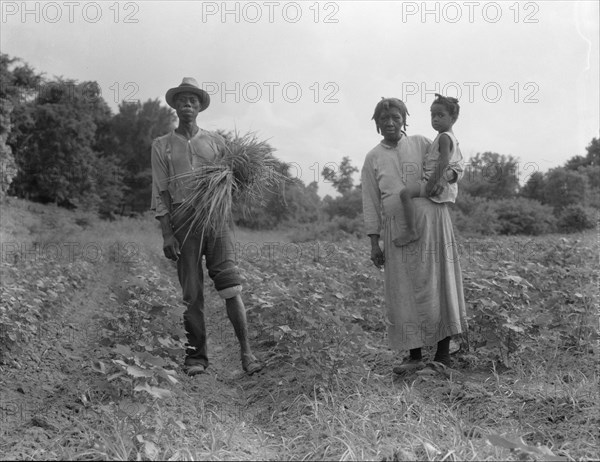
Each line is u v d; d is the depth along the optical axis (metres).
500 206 20.88
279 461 3.54
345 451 3.46
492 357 5.28
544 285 6.91
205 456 3.42
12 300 6.72
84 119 52.75
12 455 3.52
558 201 22.61
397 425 3.87
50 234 29.33
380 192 5.51
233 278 5.80
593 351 5.31
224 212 5.66
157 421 3.74
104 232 36.88
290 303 5.50
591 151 25.45
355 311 6.88
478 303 5.37
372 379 4.97
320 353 4.85
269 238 23.42
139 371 3.63
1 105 34.16
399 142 5.41
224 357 6.75
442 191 5.23
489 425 3.97
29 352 6.45
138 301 5.43
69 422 4.11
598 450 3.41
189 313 5.73
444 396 4.57
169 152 5.81
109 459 3.30
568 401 4.08
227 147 5.88
